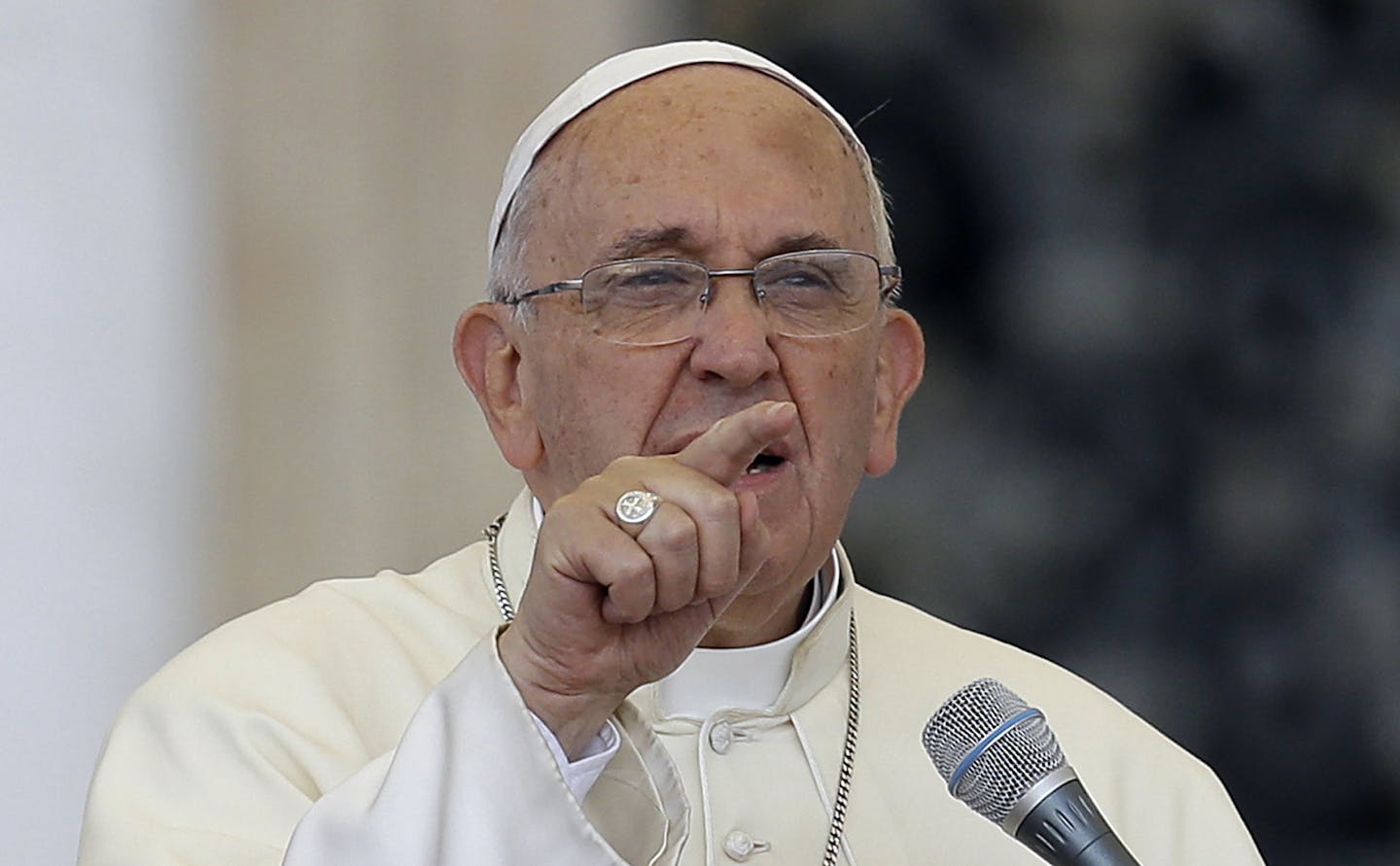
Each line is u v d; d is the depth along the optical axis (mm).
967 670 16938
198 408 23359
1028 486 32906
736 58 15180
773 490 13930
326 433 23969
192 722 14672
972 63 33406
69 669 22578
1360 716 33000
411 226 24469
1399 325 33469
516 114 25016
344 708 15109
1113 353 33344
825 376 14062
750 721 15336
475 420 24578
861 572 32625
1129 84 33656
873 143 33188
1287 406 33438
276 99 23969
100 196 23125
